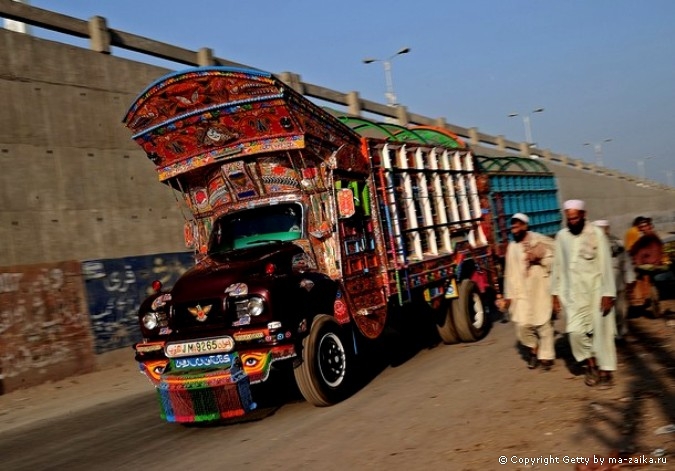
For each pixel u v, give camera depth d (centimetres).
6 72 1234
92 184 1351
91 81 1381
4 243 1181
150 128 793
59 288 1242
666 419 499
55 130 1298
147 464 595
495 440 510
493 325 1216
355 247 798
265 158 777
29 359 1171
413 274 913
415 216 953
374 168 873
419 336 1081
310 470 505
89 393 1092
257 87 707
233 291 655
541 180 1653
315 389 690
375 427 601
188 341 664
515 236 741
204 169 818
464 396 672
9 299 1158
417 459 494
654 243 962
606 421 514
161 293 725
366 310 792
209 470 543
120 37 1454
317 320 703
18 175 1224
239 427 686
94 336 1289
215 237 820
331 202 771
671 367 660
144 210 1450
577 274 627
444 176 1079
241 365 648
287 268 717
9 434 830
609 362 614
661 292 1089
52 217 1266
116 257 1372
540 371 732
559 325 1047
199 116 755
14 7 1239
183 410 651
